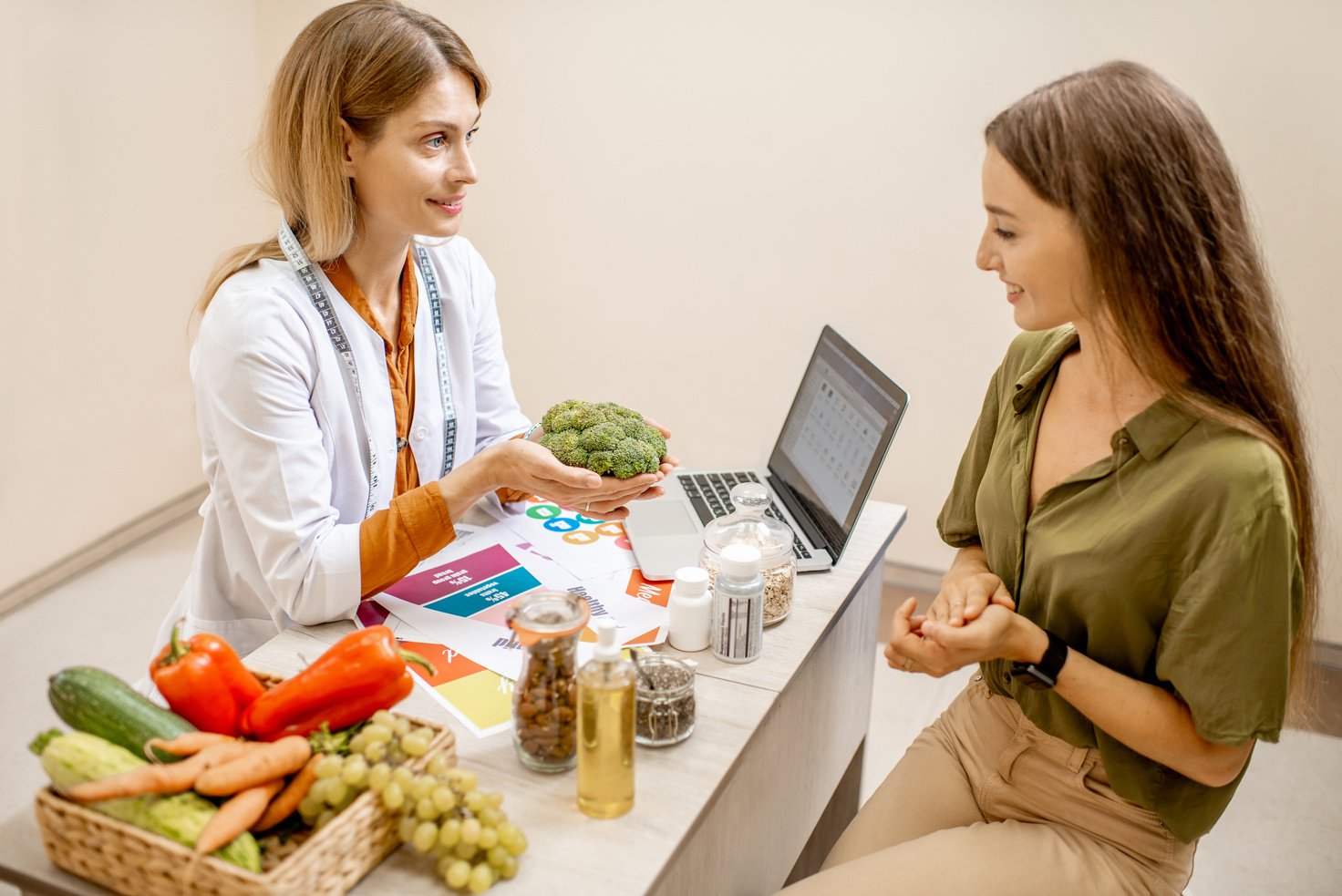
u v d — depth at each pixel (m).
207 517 1.58
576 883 0.98
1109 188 1.10
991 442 1.50
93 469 3.13
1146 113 1.10
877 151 2.92
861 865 1.28
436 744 1.04
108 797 0.90
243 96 3.49
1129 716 1.18
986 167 1.20
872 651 1.87
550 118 3.23
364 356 1.56
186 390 3.44
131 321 3.18
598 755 1.03
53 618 2.87
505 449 1.43
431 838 0.96
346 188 1.49
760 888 1.44
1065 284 1.17
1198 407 1.15
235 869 0.88
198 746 0.96
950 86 2.80
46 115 2.81
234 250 1.58
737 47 2.97
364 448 1.60
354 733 1.04
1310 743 2.54
